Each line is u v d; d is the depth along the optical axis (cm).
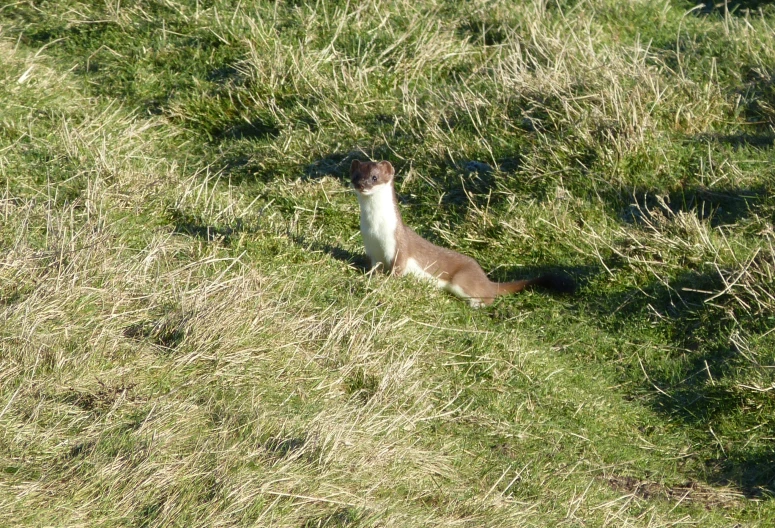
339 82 2658
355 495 1139
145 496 1033
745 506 1405
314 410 1304
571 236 2097
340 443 1215
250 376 1340
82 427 1130
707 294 1861
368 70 2691
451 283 1916
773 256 1838
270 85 2622
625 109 2334
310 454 1173
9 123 2169
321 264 1855
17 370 1195
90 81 2622
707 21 3206
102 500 1012
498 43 2905
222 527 1016
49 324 1304
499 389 1588
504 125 2422
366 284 1781
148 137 2419
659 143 2278
